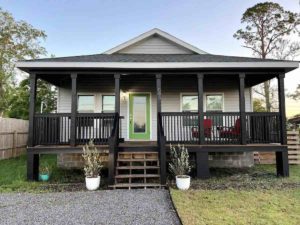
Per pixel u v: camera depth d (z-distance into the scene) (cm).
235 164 934
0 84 1864
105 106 972
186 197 502
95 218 402
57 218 404
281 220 376
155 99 971
